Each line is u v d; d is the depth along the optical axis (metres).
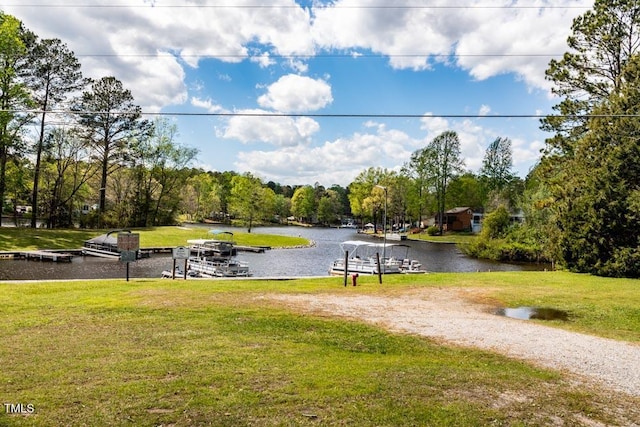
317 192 128.25
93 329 9.06
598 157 22.36
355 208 94.44
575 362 8.03
